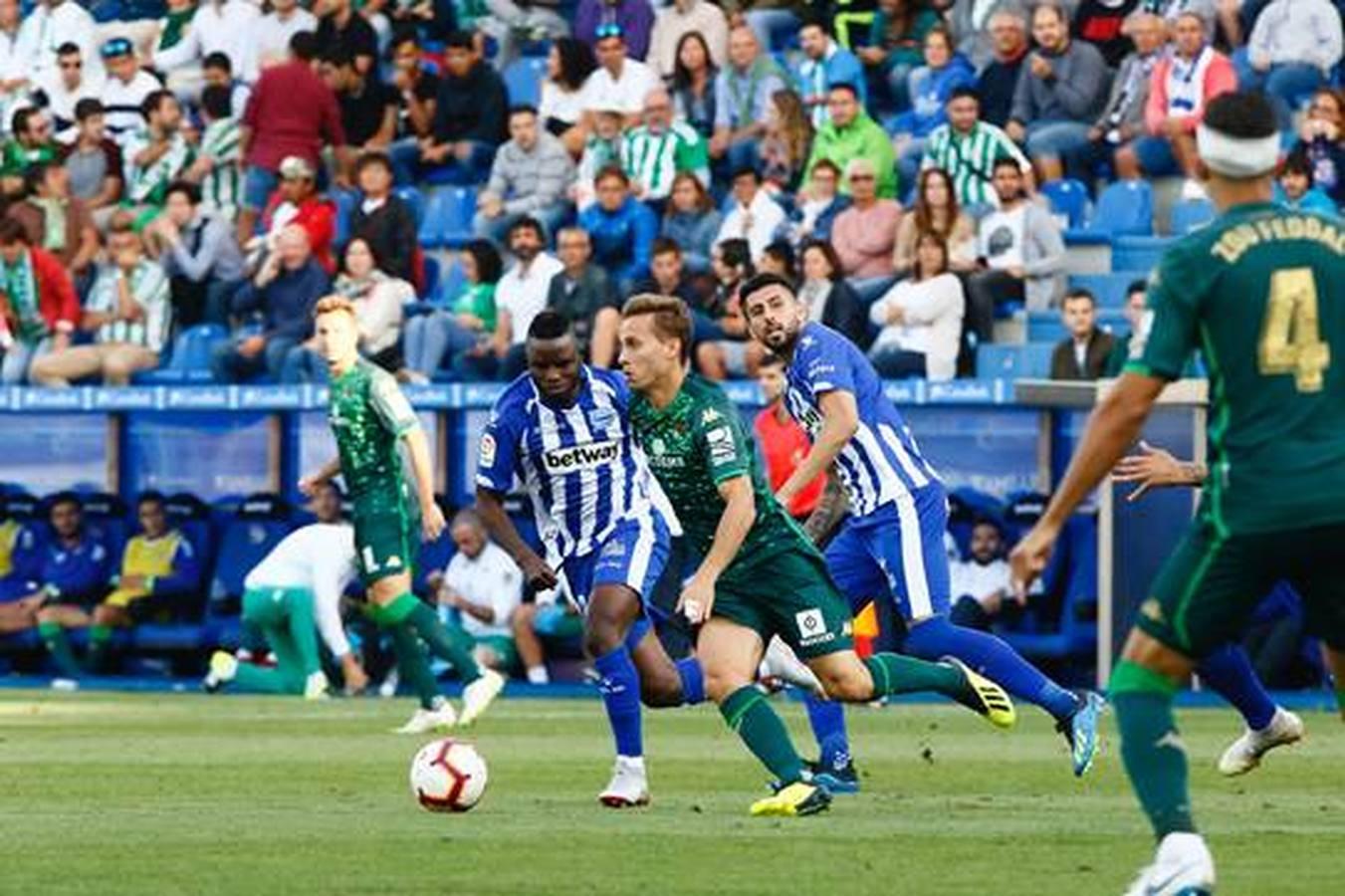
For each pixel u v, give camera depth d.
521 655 59.44
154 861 22.67
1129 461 25.30
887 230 60.12
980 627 56.41
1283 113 61.72
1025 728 45.28
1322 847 23.92
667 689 29.00
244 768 35.00
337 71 70.31
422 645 44.50
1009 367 58.47
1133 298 56.81
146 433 64.19
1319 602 19.14
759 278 31.95
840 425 31.27
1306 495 18.44
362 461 43.41
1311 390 18.62
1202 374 54.03
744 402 57.16
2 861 22.69
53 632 62.91
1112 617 54.38
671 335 27.62
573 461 29.50
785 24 69.12
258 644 58.88
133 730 43.97
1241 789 31.12
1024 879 21.34
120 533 63.91
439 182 69.75
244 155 69.19
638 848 23.81
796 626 28.23
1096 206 63.34
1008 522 57.31
